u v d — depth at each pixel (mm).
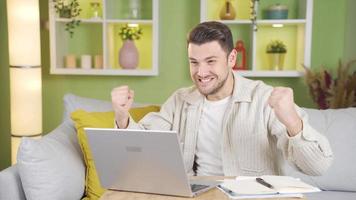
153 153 1180
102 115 2127
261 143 1693
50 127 3424
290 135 1346
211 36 1611
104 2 3080
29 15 2836
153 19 3061
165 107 1998
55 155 1758
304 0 3008
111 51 3289
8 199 1638
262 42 3283
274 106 1305
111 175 1294
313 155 1329
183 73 3344
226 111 1770
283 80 3250
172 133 1126
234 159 1729
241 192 1185
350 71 3094
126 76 3361
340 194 2197
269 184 1250
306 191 1200
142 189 1267
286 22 2992
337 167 2207
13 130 2959
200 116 1836
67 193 1753
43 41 3332
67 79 3381
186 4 3283
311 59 3264
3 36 3357
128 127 1601
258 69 3295
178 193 1212
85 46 3355
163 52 3340
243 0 3234
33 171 1645
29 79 2891
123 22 3107
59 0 3088
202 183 1297
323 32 3232
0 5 3328
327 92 2938
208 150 1810
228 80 1783
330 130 2264
